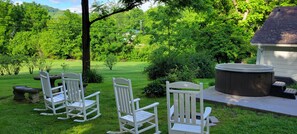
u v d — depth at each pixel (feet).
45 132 14.24
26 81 40.34
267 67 23.13
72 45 110.63
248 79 21.74
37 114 17.74
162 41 54.13
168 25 53.98
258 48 34.58
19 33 110.73
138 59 107.86
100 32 107.14
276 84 22.31
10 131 14.34
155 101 21.43
